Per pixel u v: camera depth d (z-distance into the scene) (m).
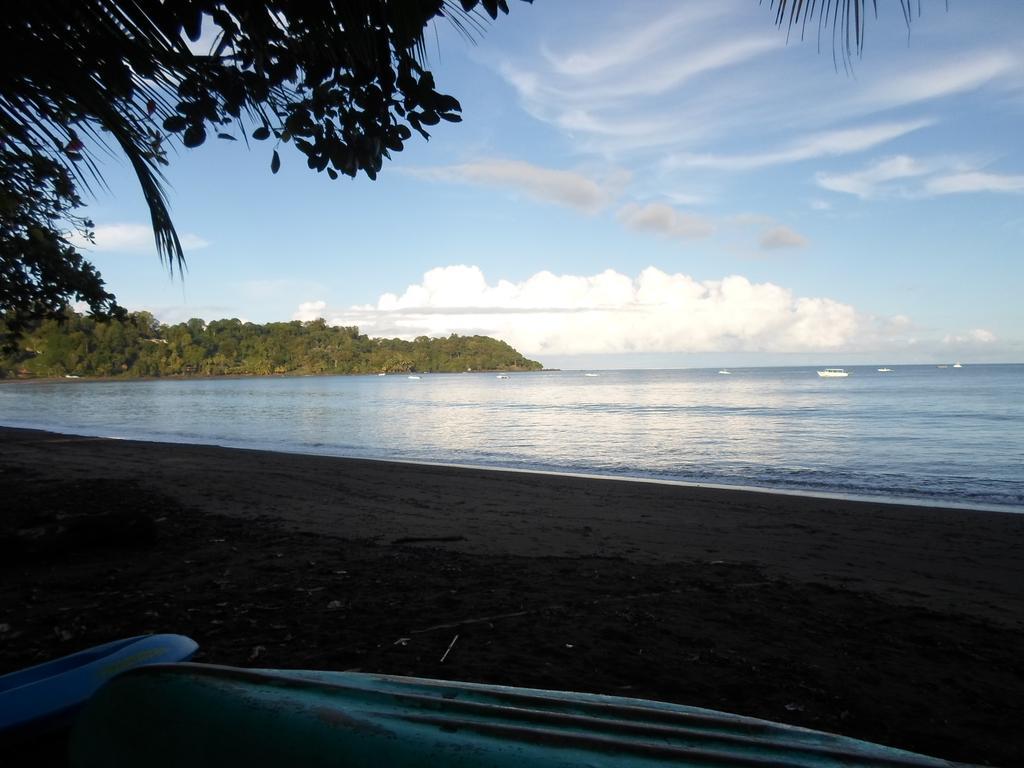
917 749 2.76
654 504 10.85
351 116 2.36
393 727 0.97
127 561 5.85
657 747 0.97
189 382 138.62
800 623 4.52
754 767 0.94
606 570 5.99
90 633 3.89
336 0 2.03
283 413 44.25
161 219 2.33
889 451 20.66
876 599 5.35
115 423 35.91
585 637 4.00
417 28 2.08
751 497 11.68
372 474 14.19
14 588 4.91
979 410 38.16
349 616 4.30
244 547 6.55
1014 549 7.96
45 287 9.56
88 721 1.13
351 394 77.12
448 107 2.34
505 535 7.95
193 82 2.13
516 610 4.54
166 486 11.55
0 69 1.89
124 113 2.10
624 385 101.88
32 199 5.73
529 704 1.24
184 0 1.88
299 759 0.94
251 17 2.08
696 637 4.09
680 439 25.17
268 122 2.34
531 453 21.12
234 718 1.01
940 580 6.50
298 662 3.44
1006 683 3.54
